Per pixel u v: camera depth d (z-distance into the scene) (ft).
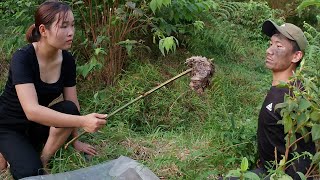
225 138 9.49
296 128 6.70
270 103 7.77
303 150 7.53
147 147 9.62
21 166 8.37
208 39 14.94
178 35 14.05
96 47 11.38
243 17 17.63
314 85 6.59
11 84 8.57
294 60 8.10
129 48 11.27
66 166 8.64
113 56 11.94
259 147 8.20
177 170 8.61
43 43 8.32
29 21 12.00
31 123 8.86
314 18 18.79
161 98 11.30
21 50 8.36
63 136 8.58
